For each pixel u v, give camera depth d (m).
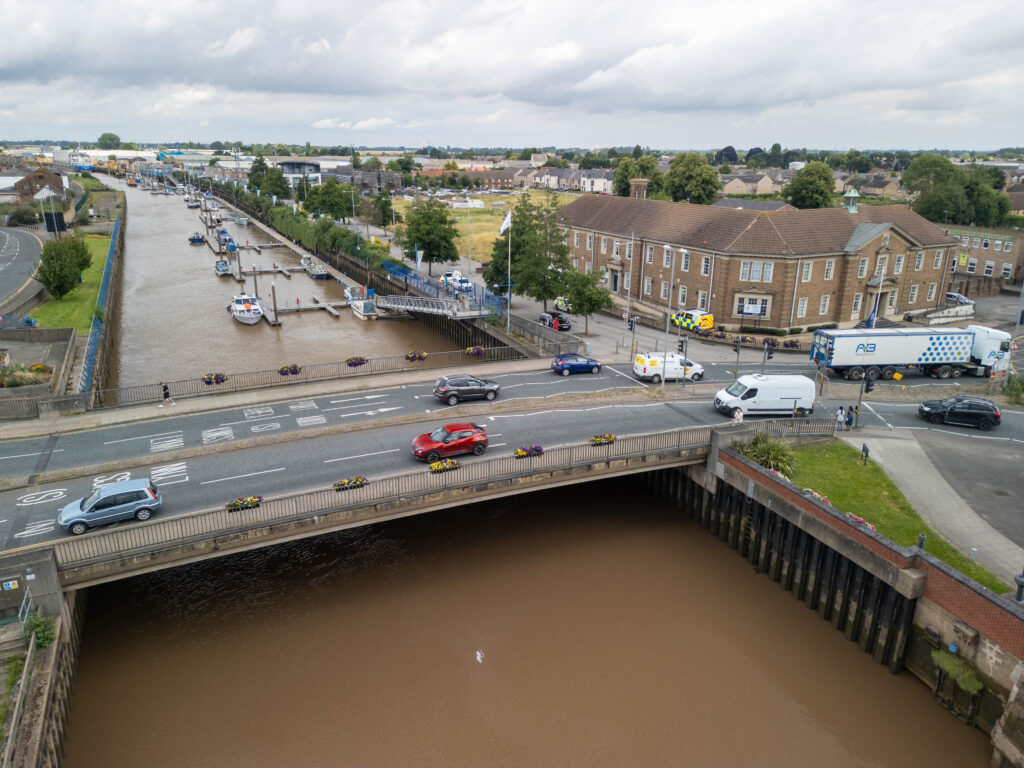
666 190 150.88
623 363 54.31
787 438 37.28
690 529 36.88
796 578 31.09
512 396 45.19
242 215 173.12
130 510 27.94
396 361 60.25
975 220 108.38
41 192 152.12
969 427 41.44
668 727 24.06
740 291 64.38
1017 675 22.00
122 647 27.25
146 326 76.06
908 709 25.09
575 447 32.78
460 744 23.08
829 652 27.97
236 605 29.95
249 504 26.91
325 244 119.12
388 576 32.19
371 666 26.50
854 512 31.03
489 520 37.34
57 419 40.12
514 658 27.09
